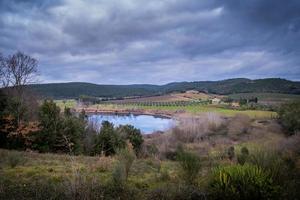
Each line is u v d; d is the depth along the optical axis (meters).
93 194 7.16
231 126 66.75
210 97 158.50
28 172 11.85
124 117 127.25
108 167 13.08
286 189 7.17
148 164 17.50
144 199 7.23
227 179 6.81
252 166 7.29
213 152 31.50
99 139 33.00
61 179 10.16
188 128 63.19
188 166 9.33
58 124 30.44
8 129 28.56
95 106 143.50
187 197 7.06
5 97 30.06
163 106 150.00
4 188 7.99
